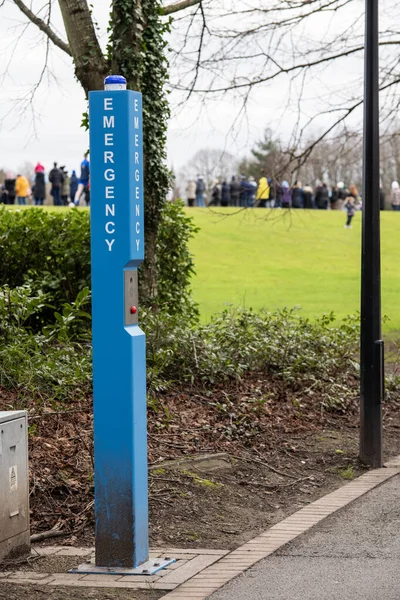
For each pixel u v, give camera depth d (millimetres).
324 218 55906
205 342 12953
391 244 49312
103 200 6598
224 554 7176
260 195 19438
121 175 6566
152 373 11797
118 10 14094
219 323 14367
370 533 7688
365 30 10352
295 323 15305
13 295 11711
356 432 12047
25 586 6312
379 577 6453
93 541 7566
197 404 11742
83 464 8961
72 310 11844
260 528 8102
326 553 7129
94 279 6645
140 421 6730
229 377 12883
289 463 10336
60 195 45312
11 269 16109
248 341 13961
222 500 8844
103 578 6527
